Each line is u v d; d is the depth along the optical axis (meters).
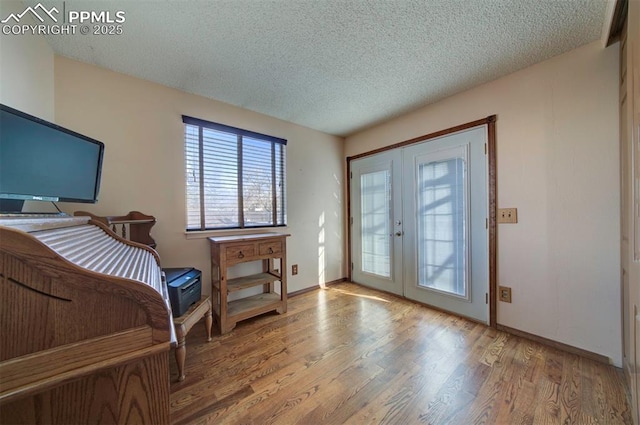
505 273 1.99
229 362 1.61
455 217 2.32
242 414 1.20
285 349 1.76
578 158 1.65
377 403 1.26
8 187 0.84
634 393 1.10
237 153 2.52
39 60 1.46
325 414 1.19
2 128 0.81
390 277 2.96
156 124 2.02
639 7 0.93
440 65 1.83
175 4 1.26
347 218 3.49
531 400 1.26
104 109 1.80
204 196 2.30
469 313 2.24
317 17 1.36
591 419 1.14
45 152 0.98
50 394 0.50
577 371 1.48
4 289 0.45
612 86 1.52
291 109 2.57
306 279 3.07
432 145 2.48
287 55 1.70
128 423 0.55
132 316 0.55
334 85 2.10
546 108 1.78
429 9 1.32
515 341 1.84
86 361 0.51
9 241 0.45
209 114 2.31
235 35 1.50
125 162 1.88
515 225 1.93
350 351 1.73
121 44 1.56
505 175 1.98
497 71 1.91
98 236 1.00
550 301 1.77
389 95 2.29
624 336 1.48
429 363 1.58
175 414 1.19
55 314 0.48
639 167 1.02
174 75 1.92
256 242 2.28
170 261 2.08
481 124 2.11
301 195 3.04
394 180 2.88
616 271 1.52
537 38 1.55
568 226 1.69
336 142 3.44
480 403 1.25
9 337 0.45
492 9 1.32
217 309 2.15
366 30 1.47
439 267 2.46
